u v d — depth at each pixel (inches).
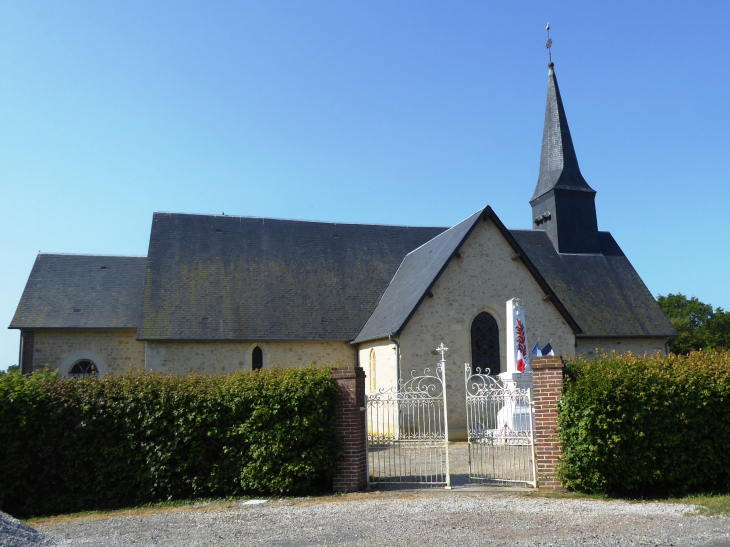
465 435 739.4
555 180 1138.7
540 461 412.8
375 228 1103.6
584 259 1113.4
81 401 421.7
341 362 897.5
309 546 285.9
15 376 422.3
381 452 613.0
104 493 416.8
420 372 745.0
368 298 962.7
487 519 327.3
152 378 441.1
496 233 805.9
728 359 412.5
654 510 343.0
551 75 1199.6
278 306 911.7
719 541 275.0
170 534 323.0
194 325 845.2
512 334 693.3
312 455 420.5
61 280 947.3
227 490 426.6
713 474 390.6
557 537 287.1
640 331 1002.7
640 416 386.9
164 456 416.2
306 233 1055.0
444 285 772.6
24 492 409.7
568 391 403.2
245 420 425.1
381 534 302.8
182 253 950.4
